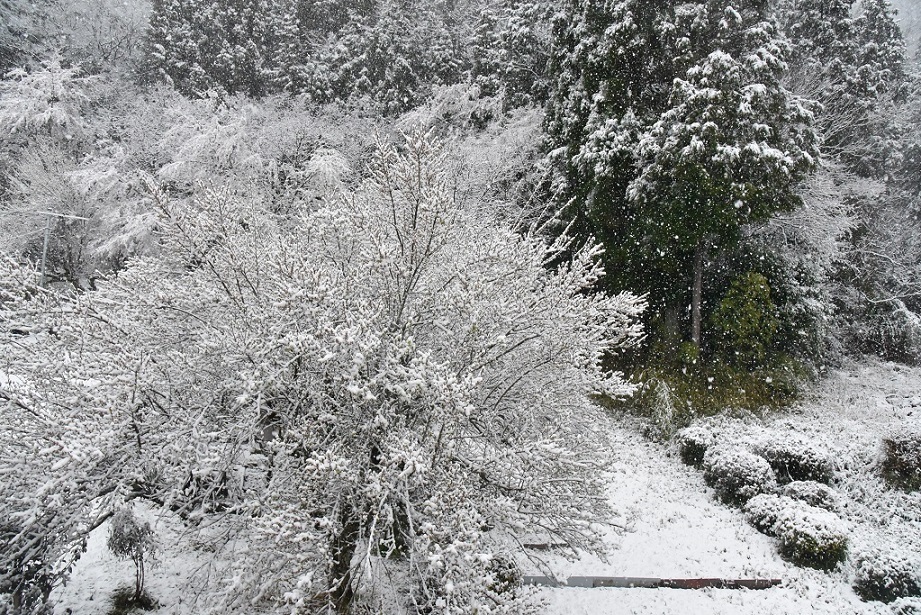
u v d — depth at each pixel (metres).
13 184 17.97
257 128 17.81
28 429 3.66
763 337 12.16
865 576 6.78
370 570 3.30
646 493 9.12
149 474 4.16
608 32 12.14
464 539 3.59
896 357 17.45
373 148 18.72
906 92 20.48
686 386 11.94
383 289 4.64
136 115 18.86
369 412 4.20
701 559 7.21
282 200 15.92
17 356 4.12
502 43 17.56
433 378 3.69
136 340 4.36
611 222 12.41
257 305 4.59
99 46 23.69
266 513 3.61
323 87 21.33
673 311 12.99
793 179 11.33
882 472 9.48
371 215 5.18
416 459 3.36
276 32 23.95
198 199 4.61
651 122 12.36
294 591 3.23
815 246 13.77
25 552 3.70
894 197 19.95
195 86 20.95
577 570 6.77
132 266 4.96
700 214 11.17
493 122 17.39
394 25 22.03
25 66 21.16
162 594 5.13
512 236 5.54
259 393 3.78
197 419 3.80
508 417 4.86
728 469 9.02
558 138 14.16
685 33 11.72
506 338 4.51
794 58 15.73
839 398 12.81
